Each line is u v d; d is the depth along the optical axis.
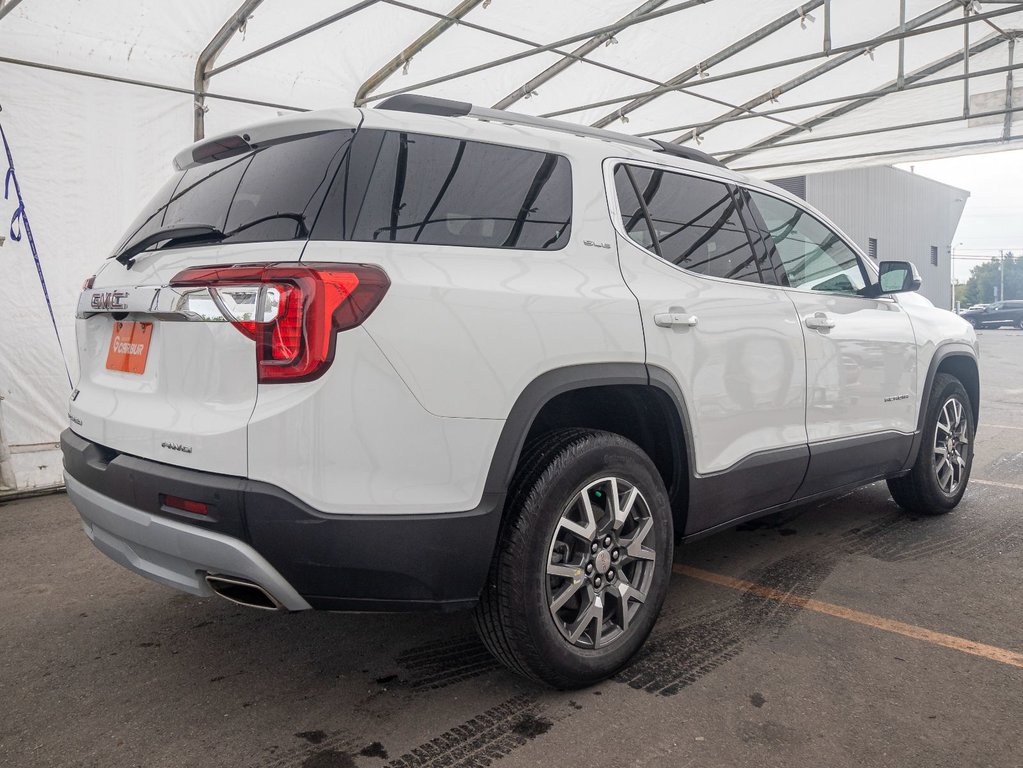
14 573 3.35
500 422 2.00
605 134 2.72
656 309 2.42
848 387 3.26
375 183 1.96
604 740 2.00
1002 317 28.97
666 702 2.20
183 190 2.39
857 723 2.08
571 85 7.72
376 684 2.33
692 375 2.53
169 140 5.77
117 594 3.10
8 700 2.25
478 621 2.12
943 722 2.08
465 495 1.94
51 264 5.18
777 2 6.49
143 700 2.24
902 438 3.62
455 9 6.06
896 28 7.13
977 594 3.01
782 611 2.85
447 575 1.93
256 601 1.95
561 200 2.36
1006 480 4.95
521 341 2.05
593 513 2.21
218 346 1.84
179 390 1.94
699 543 3.69
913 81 7.73
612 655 2.27
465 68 7.08
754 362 2.78
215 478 1.79
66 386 5.25
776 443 2.89
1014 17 7.10
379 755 1.95
